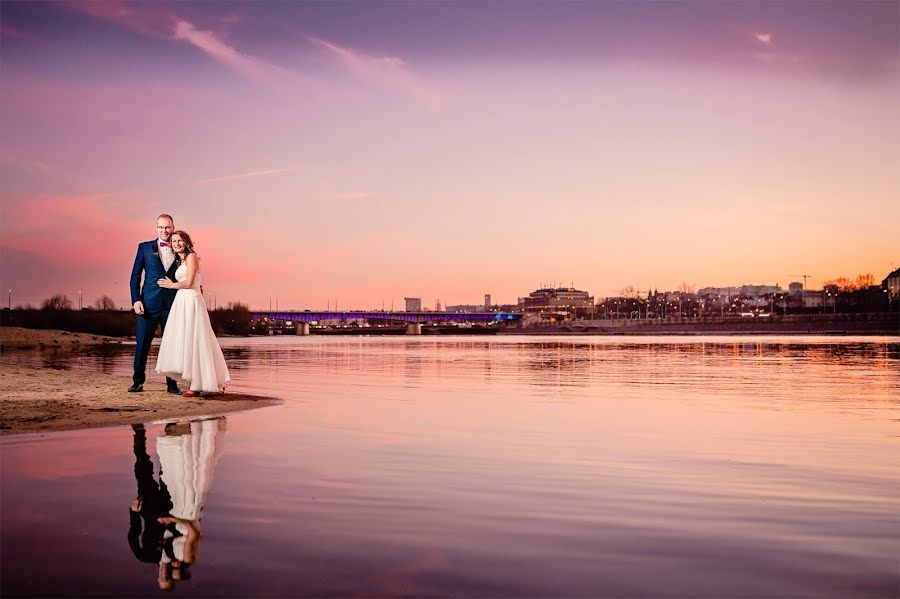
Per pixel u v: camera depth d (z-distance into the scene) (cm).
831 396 1321
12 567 339
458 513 448
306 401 1173
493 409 1068
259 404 1105
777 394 1366
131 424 852
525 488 520
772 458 655
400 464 609
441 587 324
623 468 602
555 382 1694
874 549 382
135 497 475
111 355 3234
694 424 903
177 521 420
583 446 718
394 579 333
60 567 339
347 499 480
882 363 2745
